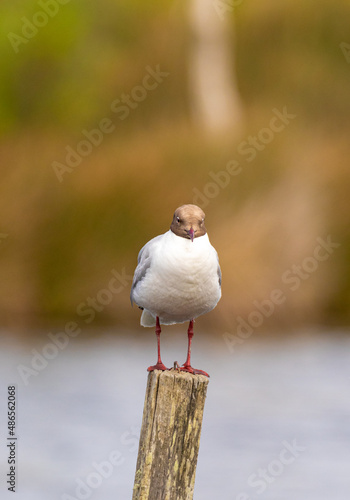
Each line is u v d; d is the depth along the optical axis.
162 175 19.64
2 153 21.34
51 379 14.21
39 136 22.52
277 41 27.69
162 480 5.99
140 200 19.33
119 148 21.05
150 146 20.77
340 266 18.75
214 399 13.05
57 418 12.12
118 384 13.95
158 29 27.31
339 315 18.48
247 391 13.48
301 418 12.20
